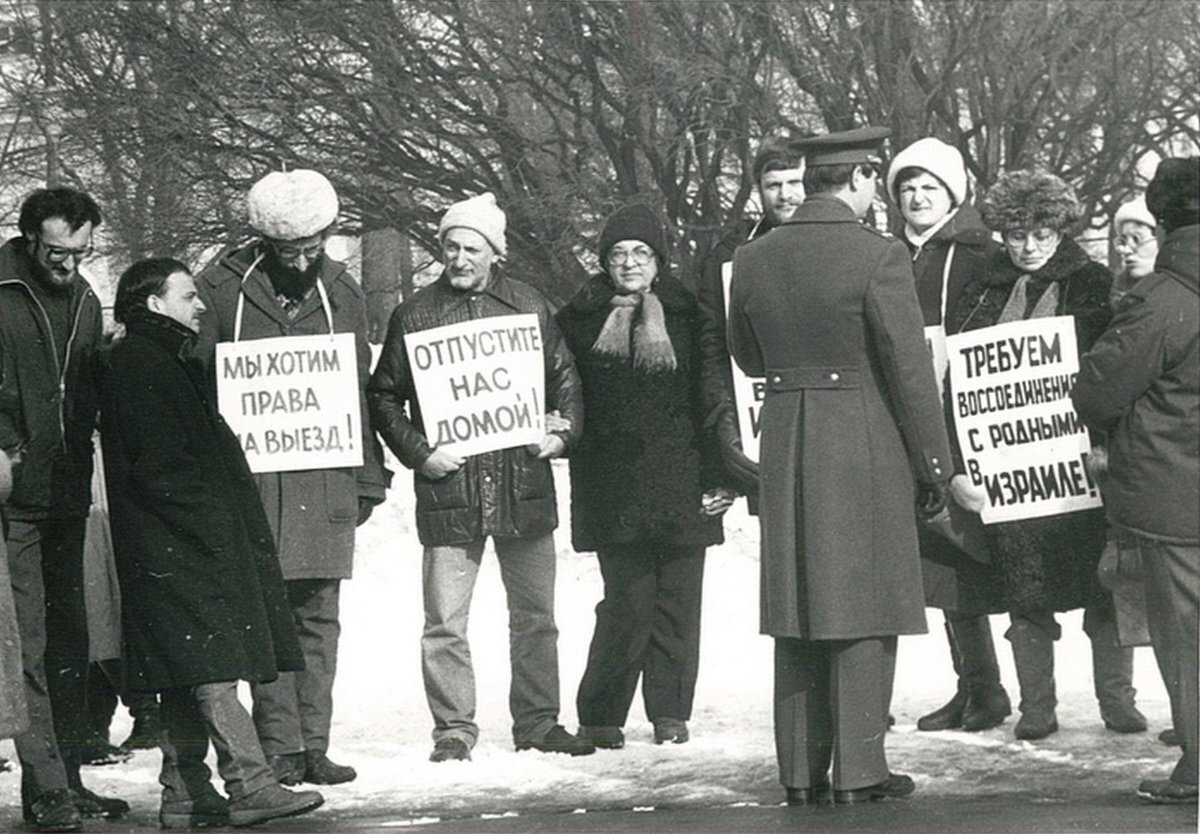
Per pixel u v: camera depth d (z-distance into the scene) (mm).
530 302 8969
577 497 9000
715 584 13312
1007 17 19094
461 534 8773
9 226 21297
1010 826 6797
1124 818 6926
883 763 7430
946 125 19422
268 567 7633
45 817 7410
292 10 20344
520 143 19969
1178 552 7223
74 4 20938
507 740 9305
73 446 7691
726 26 19078
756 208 20047
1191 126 21172
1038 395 8562
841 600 7266
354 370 8609
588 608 13461
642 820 7250
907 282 7309
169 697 7539
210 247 21094
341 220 20797
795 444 7379
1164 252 7250
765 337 7477
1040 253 8656
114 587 9062
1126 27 19500
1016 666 8734
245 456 7859
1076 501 8547
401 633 13039
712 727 9430
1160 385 7211
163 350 7445
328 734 8539
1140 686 10055
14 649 7102
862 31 18781
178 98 20594
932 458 7305
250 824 7379
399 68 20234
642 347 8867
